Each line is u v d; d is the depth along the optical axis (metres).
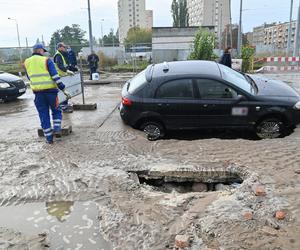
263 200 4.11
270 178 4.70
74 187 4.77
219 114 7.12
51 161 5.80
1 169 5.54
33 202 4.45
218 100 7.09
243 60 18.38
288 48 24.72
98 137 7.11
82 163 5.62
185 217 3.86
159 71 7.66
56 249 3.47
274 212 3.83
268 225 3.60
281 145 6.16
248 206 4.00
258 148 6.02
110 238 3.59
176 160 5.56
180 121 7.25
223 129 7.28
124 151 6.09
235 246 3.29
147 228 3.69
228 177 5.12
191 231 3.58
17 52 29.92
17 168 5.54
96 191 4.62
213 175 5.10
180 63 8.10
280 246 3.26
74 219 4.00
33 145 6.80
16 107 11.57
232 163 5.33
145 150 6.12
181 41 34.78
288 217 3.73
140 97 7.25
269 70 18.39
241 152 5.82
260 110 7.03
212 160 5.50
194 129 7.32
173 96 7.20
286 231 3.49
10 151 6.46
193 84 7.14
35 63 6.64
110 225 3.80
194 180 5.15
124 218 3.91
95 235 3.67
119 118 8.90
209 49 18.00
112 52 31.17
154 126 7.35
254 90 7.31
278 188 4.39
